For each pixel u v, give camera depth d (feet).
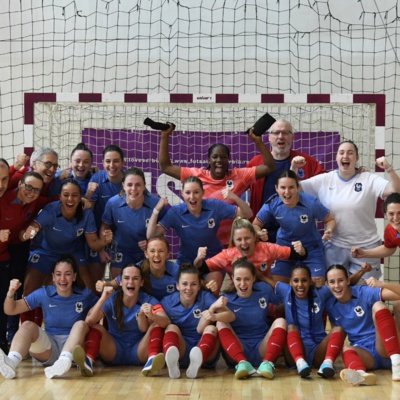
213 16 28.96
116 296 18.22
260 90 28.81
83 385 16.07
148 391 15.52
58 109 26.43
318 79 28.71
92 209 20.67
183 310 18.15
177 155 27.17
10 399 14.84
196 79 28.99
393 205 17.95
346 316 17.88
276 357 17.28
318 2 28.68
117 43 29.12
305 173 21.83
